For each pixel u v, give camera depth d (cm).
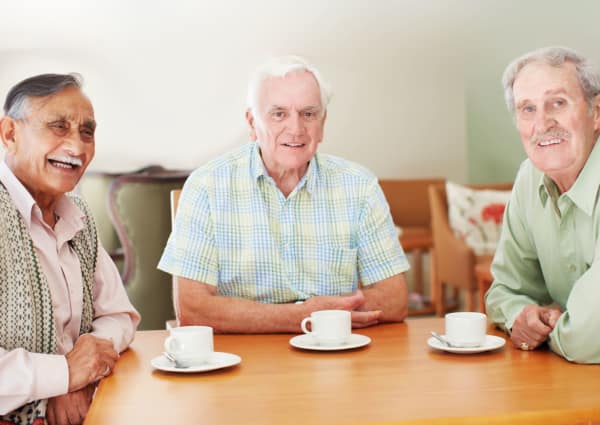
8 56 533
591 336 131
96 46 543
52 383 134
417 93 595
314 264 198
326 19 543
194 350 136
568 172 155
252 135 203
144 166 567
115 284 176
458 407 108
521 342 146
